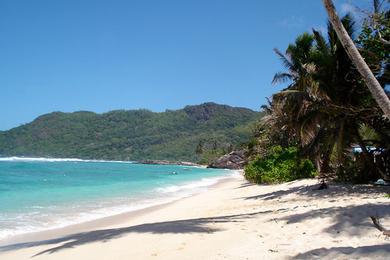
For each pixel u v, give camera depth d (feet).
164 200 69.46
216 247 25.79
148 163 508.53
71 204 60.80
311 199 51.44
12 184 97.55
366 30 51.03
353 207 34.04
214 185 114.62
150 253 25.27
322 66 61.87
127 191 86.28
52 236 37.52
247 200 59.21
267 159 103.76
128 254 25.40
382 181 67.10
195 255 24.23
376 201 40.34
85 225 43.47
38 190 82.79
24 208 55.16
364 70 23.80
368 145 68.64
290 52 82.53
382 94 23.45
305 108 60.85
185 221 37.27
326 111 60.54
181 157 638.94
